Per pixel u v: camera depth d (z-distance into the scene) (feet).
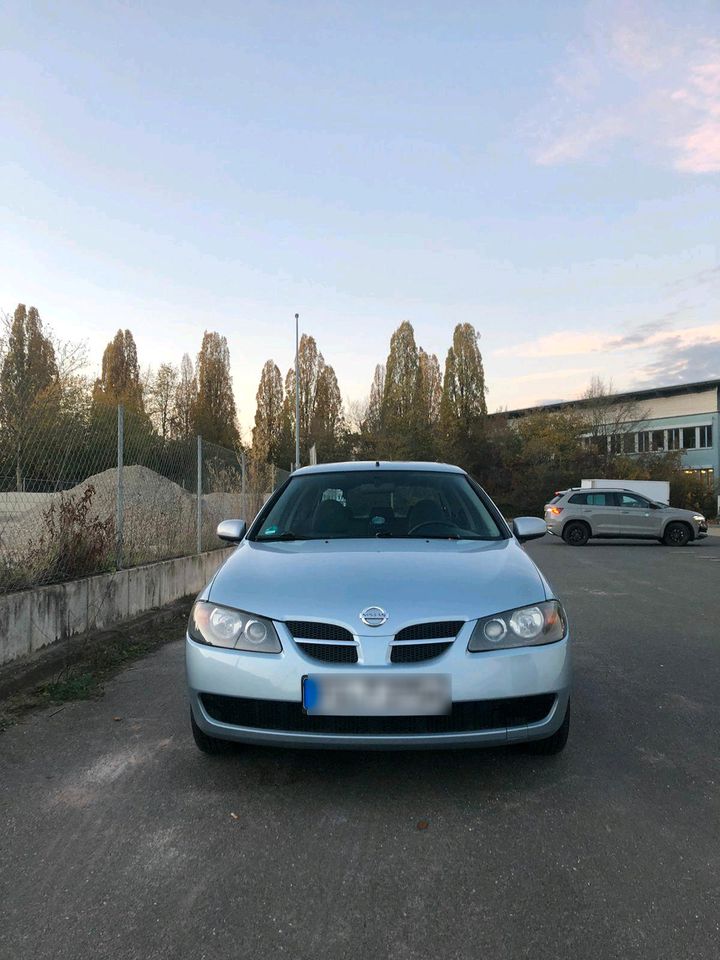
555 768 11.37
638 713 14.35
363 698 9.65
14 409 18.53
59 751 12.26
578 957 6.78
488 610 10.25
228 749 11.62
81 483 21.88
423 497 15.15
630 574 40.40
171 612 25.16
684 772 11.27
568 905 7.63
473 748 9.92
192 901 7.74
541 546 64.44
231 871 8.33
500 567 11.54
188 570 29.84
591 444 154.10
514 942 7.01
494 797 10.31
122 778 11.05
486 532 14.08
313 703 9.73
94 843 9.02
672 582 36.55
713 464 152.15
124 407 25.14
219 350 166.91
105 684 16.63
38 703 14.93
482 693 9.80
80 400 22.24
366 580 10.76
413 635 9.96
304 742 9.78
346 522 14.39
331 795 10.38
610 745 12.46
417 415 164.35
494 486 155.94
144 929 7.25
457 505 14.98
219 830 9.34
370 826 9.43
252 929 7.24
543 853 8.72
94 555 21.81
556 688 10.30
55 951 6.91
